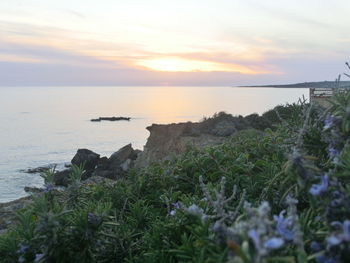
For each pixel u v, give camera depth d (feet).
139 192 11.28
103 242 7.80
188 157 12.68
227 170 10.48
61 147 266.36
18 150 251.80
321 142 7.18
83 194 10.34
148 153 93.04
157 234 7.61
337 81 7.21
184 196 9.29
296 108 10.02
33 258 7.14
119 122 505.66
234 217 5.73
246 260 3.66
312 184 5.36
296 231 4.44
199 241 5.58
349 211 4.79
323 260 4.23
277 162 9.41
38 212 7.38
